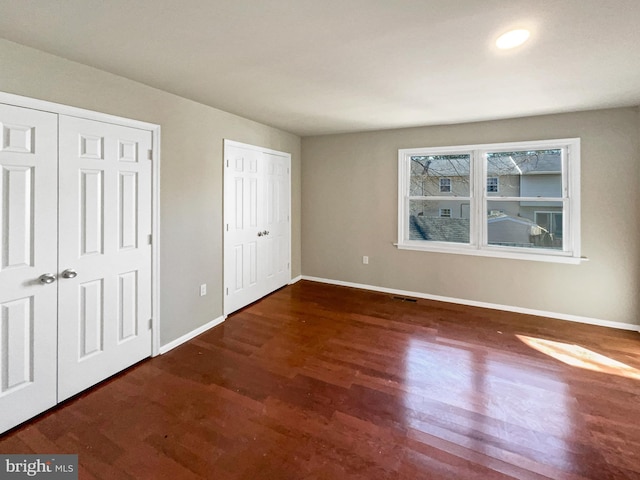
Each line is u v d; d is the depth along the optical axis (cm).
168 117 275
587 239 336
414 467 158
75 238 212
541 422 190
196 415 197
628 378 236
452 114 346
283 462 161
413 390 222
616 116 319
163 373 245
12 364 185
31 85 190
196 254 311
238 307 375
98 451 168
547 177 358
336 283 488
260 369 250
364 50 197
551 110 329
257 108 327
